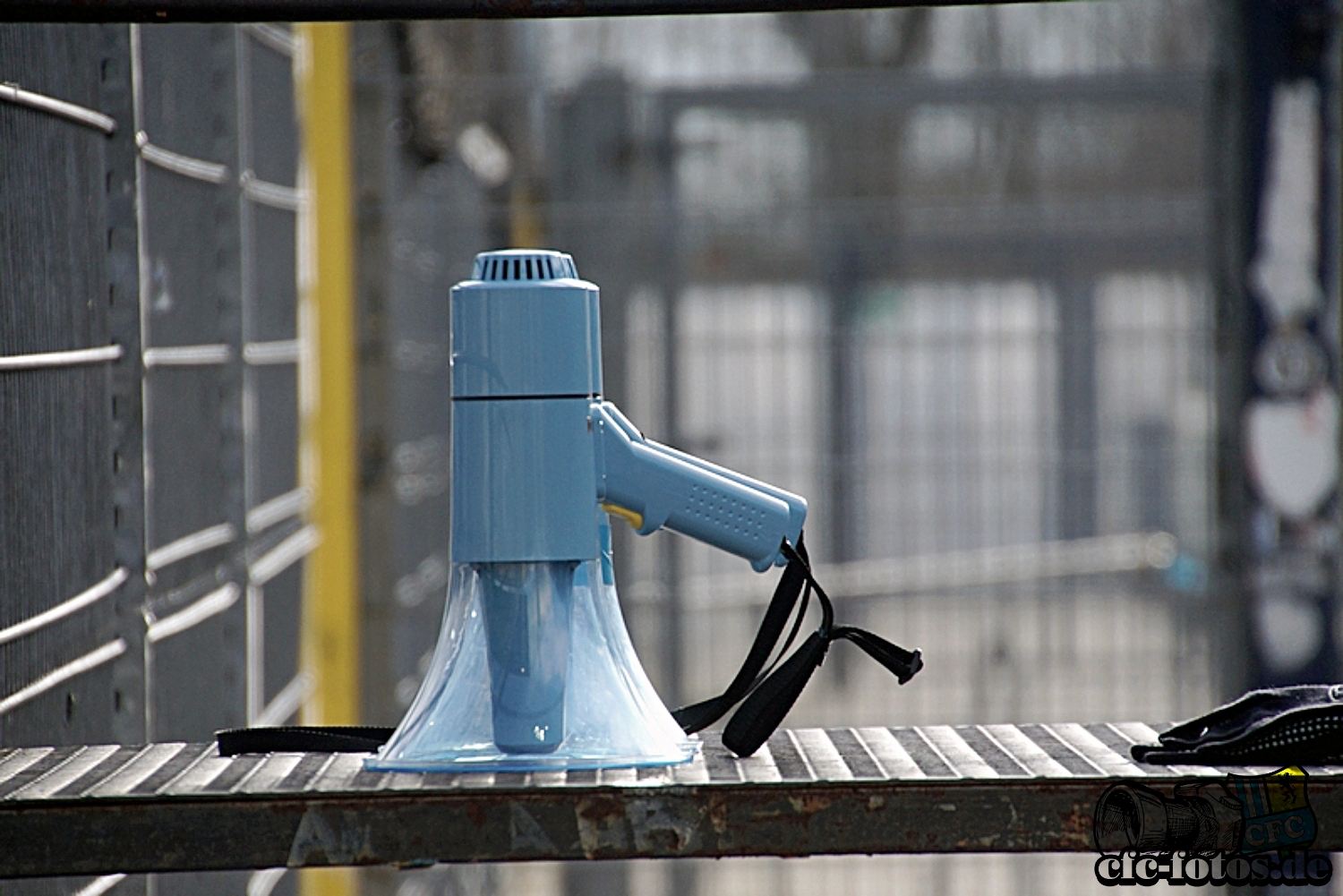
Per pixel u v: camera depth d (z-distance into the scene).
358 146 14.86
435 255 17.45
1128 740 5.62
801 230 17.25
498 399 5.32
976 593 17.31
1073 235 17.14
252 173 10.09
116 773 5.21
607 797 4.89
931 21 18.00
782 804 4.91
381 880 14.62
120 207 7.16
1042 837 4.93
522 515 5.30
